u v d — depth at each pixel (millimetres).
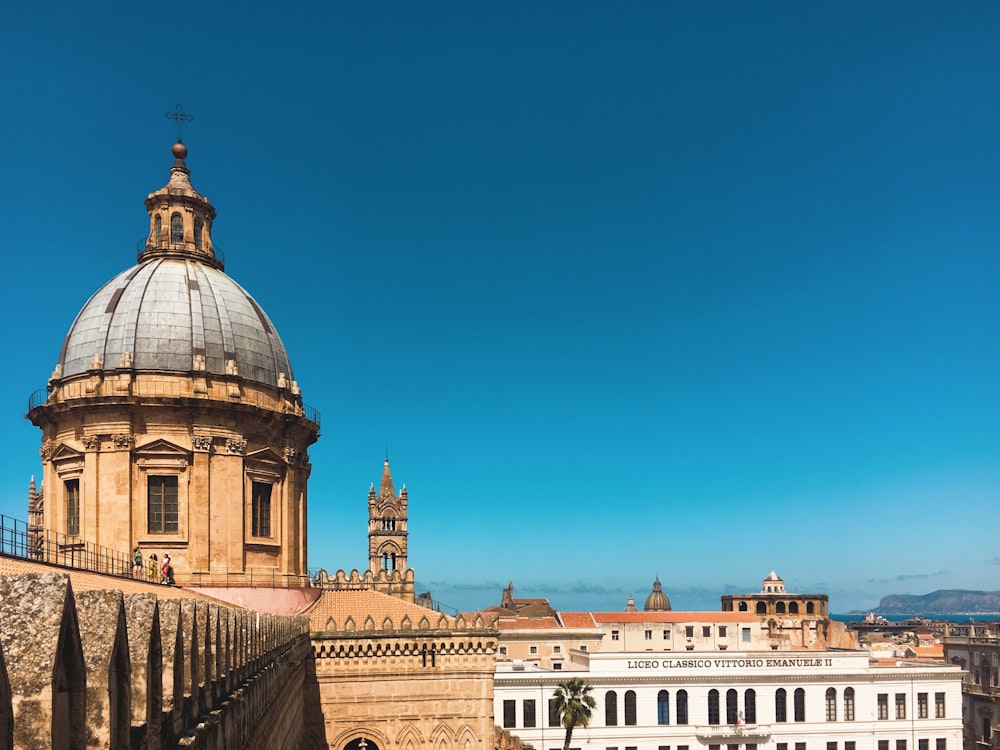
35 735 9875
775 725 103938
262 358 68188
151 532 61062
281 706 41750
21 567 22828
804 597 172875
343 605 70188
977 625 133500
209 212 74500
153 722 14352
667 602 190375
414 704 63906
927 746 108000
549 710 99312
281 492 67688
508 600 174875
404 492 113312
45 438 64562
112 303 66250
